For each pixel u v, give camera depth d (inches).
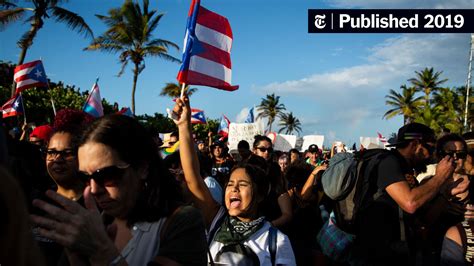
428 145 127.3
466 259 100.7
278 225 151.9
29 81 347.9
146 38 1131.3
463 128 1690.5
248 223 104.8
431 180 109.9
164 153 210.8
